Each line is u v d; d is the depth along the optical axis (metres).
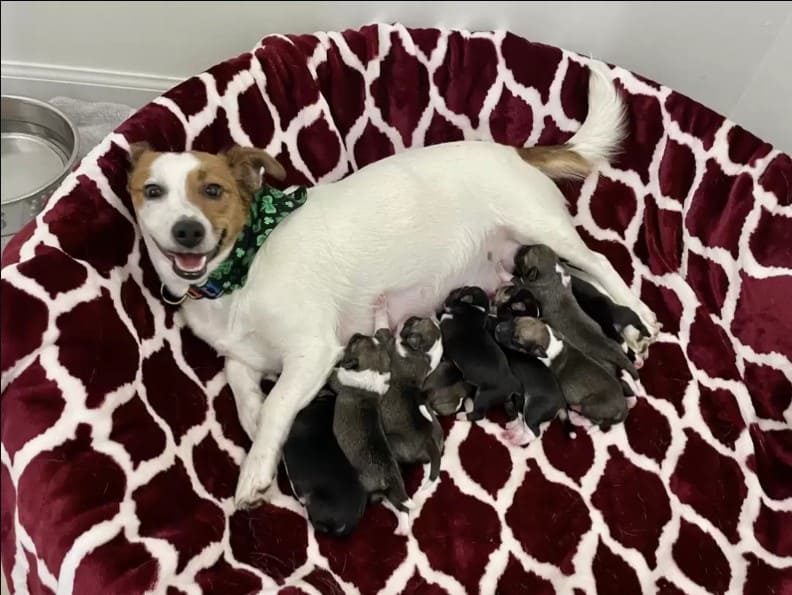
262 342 0.69
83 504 0.55
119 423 0.60
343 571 0.65
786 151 0.93
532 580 0.67
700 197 0.88
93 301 0.62
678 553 0.70
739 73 0.97
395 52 0.88
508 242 0.83
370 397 0.67
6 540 0.58
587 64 0.88
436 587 0.65
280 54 0.82
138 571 0.55
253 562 0.63
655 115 0.88
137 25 0.95
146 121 0.71
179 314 0.71
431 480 0.69
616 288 0.83
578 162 0.86
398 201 0.72
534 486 0.72
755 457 0.76
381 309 0.75
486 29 0.96
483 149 0.78
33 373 0.57
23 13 0.93
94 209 0.65
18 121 0.94
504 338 0.74
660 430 0.77
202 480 0.66
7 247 0.63
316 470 0.64
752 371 0.82
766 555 0.70
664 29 0.94
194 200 0.61
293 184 0.83
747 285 0.84
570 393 0.74
